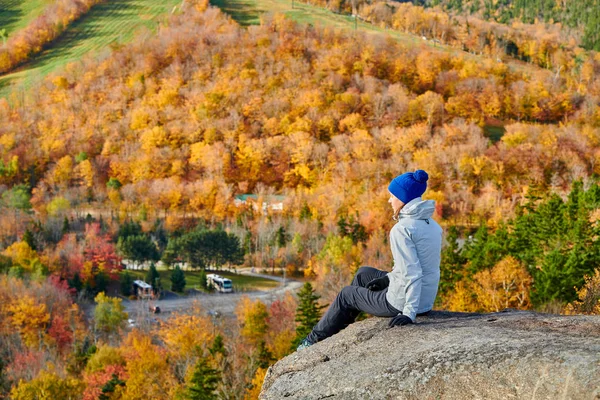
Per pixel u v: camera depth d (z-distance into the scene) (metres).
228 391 32.88
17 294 65.81
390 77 188.75
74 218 119.44
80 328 65.75
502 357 4.25
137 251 93.25
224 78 181.38
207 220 120.44
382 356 5.02
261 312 54.34
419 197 5.45
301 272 91.75
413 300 5.26
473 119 158.50
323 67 185.88
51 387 41.47
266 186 145.12
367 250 75.06
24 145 157.62
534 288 34.53
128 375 44.03
